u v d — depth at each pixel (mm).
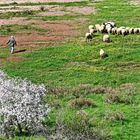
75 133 44250
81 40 92438
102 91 62219
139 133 47188
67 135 43719
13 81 53938
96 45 87188
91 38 93125
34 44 90062
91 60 78875
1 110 44812
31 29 105750
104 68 74188
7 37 97688
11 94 47000
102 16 121750
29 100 46062
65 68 74562
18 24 112062
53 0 155875
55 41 92312
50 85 65375
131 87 63844
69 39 94000
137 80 68375
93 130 46438
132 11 128875
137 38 92562
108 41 89812
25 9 137000
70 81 68062
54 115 51812
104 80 68312
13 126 45031
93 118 50719
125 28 97812
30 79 68688
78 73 71688
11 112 44562
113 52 81688
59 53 82375
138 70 73250
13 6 144375
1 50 85875
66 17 121438
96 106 55906
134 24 109062
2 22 115438
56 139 42906
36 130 45375
